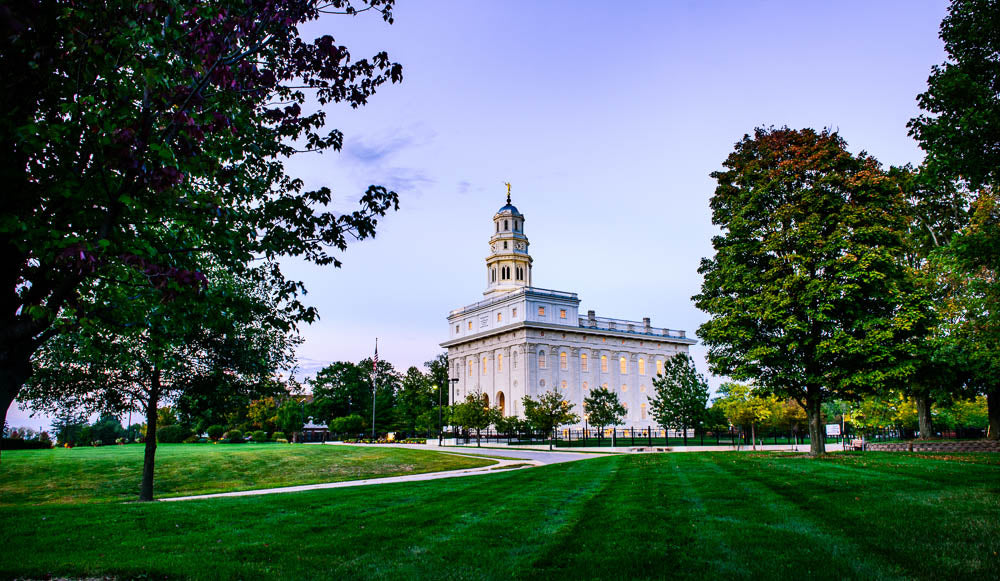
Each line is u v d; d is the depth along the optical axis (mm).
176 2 7906
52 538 10578
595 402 64438
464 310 97750
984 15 14734
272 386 23812
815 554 7863
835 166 26453
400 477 27578
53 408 21422
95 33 7598
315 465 36188
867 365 25266
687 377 57281
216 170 9680
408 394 99250
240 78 8492
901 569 7023
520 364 83312
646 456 28531
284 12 8742
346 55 9797
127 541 10289
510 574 7621
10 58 6832
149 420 21375
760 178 28109
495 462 34906
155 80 7473
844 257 24344
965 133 14438
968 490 13039
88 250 6730
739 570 7270
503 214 99312
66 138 7625
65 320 9812
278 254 10352
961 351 28609
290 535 10586
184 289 8758
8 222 6555
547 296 86188
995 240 16031
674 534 9469
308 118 10836
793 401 63125
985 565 7125
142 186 7867
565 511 12234
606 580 7156
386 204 10742
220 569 8219
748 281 26766
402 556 8773
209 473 32812
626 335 92375
